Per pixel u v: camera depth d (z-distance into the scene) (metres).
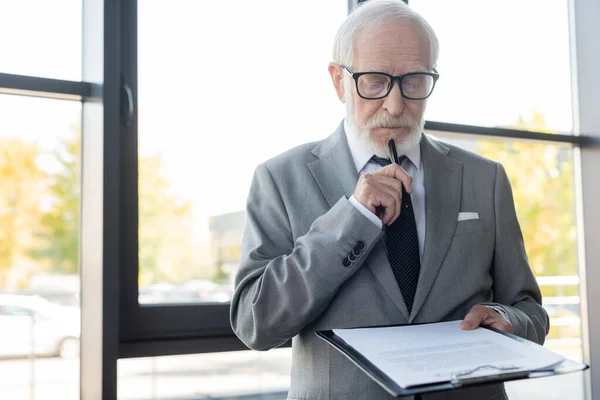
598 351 2.53
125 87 1.69
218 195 1.84
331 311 1.12
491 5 2.40
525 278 1.25
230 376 1.82
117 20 1.63
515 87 2.45
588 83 2.59
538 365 0.84
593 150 2.56
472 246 1.20
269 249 1.19
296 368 1.17
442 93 2.26
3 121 1.65
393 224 1.18
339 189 1.20
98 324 1.58
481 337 0.97
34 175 1.67
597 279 2.54
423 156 1.26
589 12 2.59
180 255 1.78
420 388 0.77
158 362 1.73
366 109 1.15
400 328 1.01
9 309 1.63
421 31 1.16
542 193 2.55
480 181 1.28
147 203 1.74
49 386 1.66
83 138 1.72
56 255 1.68
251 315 1.11
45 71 1.67
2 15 1.63
